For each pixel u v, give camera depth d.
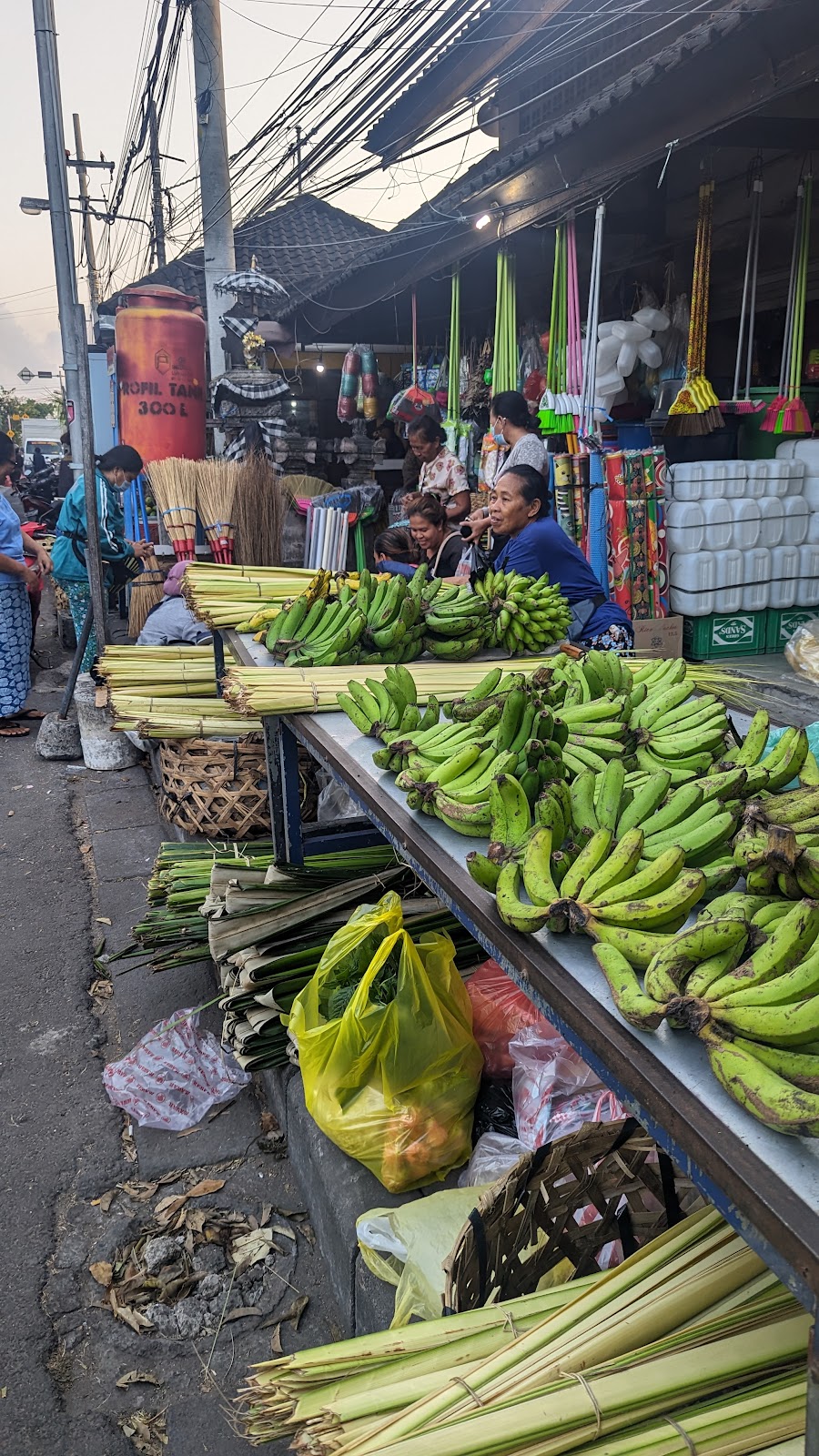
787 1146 0.94
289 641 3.11
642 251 6.21
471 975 2.65
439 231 6.12
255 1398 1.52
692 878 1.30
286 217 15.84
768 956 1.13
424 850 1.71
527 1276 1.69
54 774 5.94
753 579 4.96
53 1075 3.08
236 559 5.90
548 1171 1.65
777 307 5.77
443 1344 1.49
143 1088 2.85
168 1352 2.12
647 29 5.34
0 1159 2.71
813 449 4.93
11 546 6.48
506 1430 1.28
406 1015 2.18
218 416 8.21
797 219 4.68
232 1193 2.56
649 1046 1.11
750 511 4.86
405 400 7.57
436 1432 1.29
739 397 5.17
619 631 3.76
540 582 3.29
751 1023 1.05
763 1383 1.34
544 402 5.29
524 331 6.34
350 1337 2.10
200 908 3.16
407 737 2.13
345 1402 1.40
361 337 10.17
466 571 4.94
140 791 5.64
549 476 5.13
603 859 1.46
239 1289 2.27
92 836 4.97
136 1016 3.37
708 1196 0.96
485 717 2.12
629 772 2.04
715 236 6.00
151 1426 1.95
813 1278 0.80
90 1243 2.42
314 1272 2.31
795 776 1.89
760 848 1.46
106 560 6.67
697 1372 1.34
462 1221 1.92
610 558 4.94
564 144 4.50
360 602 3.21
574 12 5.93
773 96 3.35
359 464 8.56
